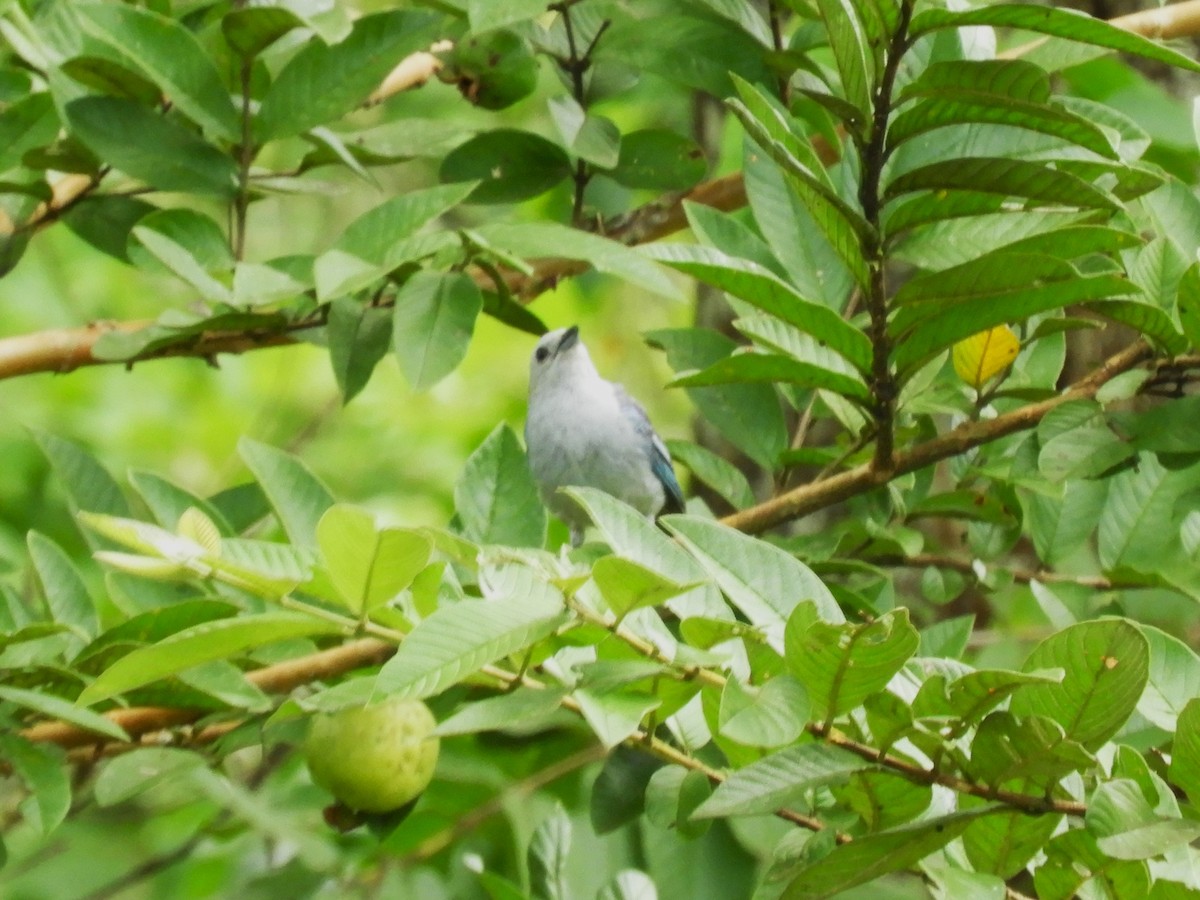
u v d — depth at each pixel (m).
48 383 17.16
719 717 4.83
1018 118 6.27
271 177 9.32
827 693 5.11
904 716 5.12
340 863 9.36
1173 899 5.44
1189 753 5.09
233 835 10.06
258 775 10.27
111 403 17.42
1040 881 5.60
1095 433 7.32
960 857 5.98
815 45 9.42
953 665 5.82
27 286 17.88
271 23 8.48
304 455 17.30
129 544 4.98
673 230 10.68
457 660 4.71
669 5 9.79
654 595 4.85
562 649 5.68
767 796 5.14
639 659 5.34
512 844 9.88
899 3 6.18
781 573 5.47
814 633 4.88
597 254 7.29
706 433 12.82
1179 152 10.31
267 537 10.09
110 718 7.37
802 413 9.64
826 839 5.83
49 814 6.61
